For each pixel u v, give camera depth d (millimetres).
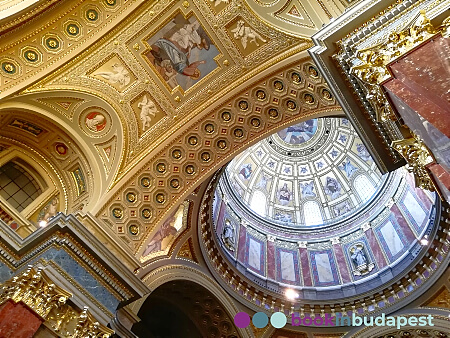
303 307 14703
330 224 18547
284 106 9273
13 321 5754
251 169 20625
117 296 7641
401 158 7859
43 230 7305
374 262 15773
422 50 4688
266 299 14562
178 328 13930
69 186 9656
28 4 7660
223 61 9320
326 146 21609
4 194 9031
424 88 4445
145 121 9805
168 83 9602
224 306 12969
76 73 8945
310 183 21250
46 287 6426
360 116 7305
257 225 17828
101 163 9477
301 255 17328
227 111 9742
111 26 8742
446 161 4375
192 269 12422
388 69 4945
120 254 8414
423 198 14641
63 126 9188
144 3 8688
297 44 8391
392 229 16109
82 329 6539
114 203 9141
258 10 8391
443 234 12742
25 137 9430
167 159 9891
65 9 8227
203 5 8695
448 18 4602
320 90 8539
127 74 9406
